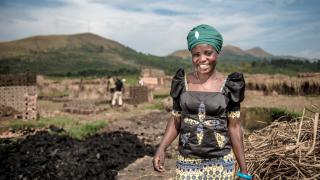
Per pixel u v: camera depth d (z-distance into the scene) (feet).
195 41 9.49
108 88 105.09
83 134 45.24
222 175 9.53
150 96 102.94
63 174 25.54
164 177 20.18
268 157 14.57
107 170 26.08
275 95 86.99
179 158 9.96
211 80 9.68
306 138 15.30
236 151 9.78
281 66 483.51
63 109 70.64
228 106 9.62
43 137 36.81
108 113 69.67
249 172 14.43
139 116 65.26
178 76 10.12
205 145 9.46
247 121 47.88
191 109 9.59
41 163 27.58
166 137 10.47
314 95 83.76
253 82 97.14
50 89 132.05
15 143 34.30
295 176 13.78
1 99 66.64
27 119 57.21
